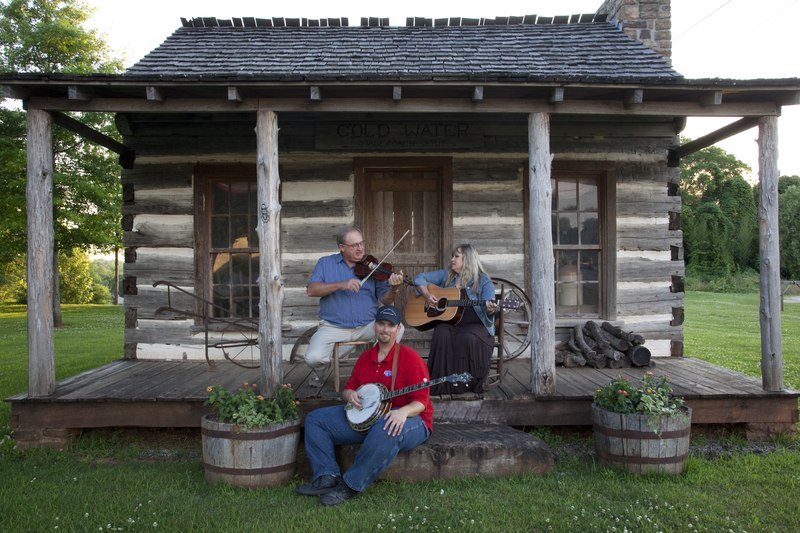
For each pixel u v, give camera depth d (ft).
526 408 15.74
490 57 20.34
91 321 57.88
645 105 16.38
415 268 22.18
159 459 15.20
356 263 16.51
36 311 15.69
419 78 14.89
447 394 15.83
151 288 21.83
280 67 18.86
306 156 21.68
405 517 11.26
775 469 13.88
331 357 16.62
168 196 21.77
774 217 16.51
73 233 51.98
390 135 21.44
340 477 12.63
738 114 16.51
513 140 21.72
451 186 21.68
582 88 15.37
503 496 12.19
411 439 12.69
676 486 12.66
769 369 16.34
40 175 15.69
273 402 13.17
